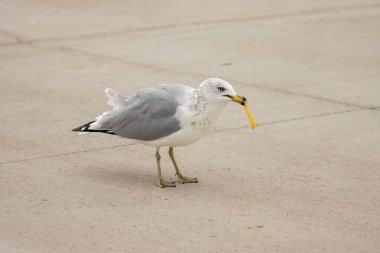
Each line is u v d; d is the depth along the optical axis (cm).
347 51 1627
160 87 904
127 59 1573
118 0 2256
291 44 1697
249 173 935
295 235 753
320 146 1037
